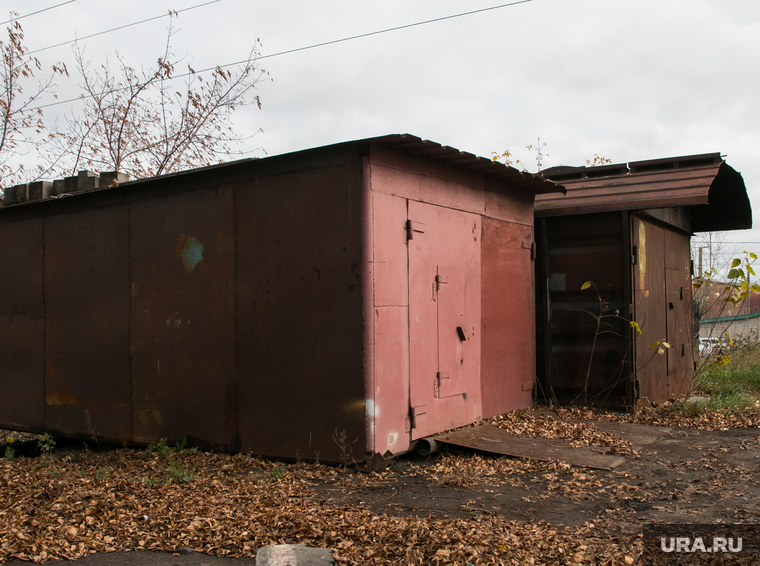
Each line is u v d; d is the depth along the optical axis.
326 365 6.38
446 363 7.35
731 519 4.41
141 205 7.85
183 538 4.35
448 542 3.98
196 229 7.37
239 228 7.03
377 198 6.31
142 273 7.82
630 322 8.64
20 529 4.56
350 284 6.24
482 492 5.46
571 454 6.48
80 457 7.78
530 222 9.38
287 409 6.63
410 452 6.99
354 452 6.17
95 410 8.21
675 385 10.52
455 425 7.46
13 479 6.35
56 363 8.62
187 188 7.46
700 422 8.05
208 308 7.24
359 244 6.20
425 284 7.02
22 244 9.05
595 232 9.27
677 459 6.28
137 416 7.82
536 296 9.65
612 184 9.67
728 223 12.02
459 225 7.69
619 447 6.75
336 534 4.24
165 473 6.36
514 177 8.46
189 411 7.36
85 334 8.33
